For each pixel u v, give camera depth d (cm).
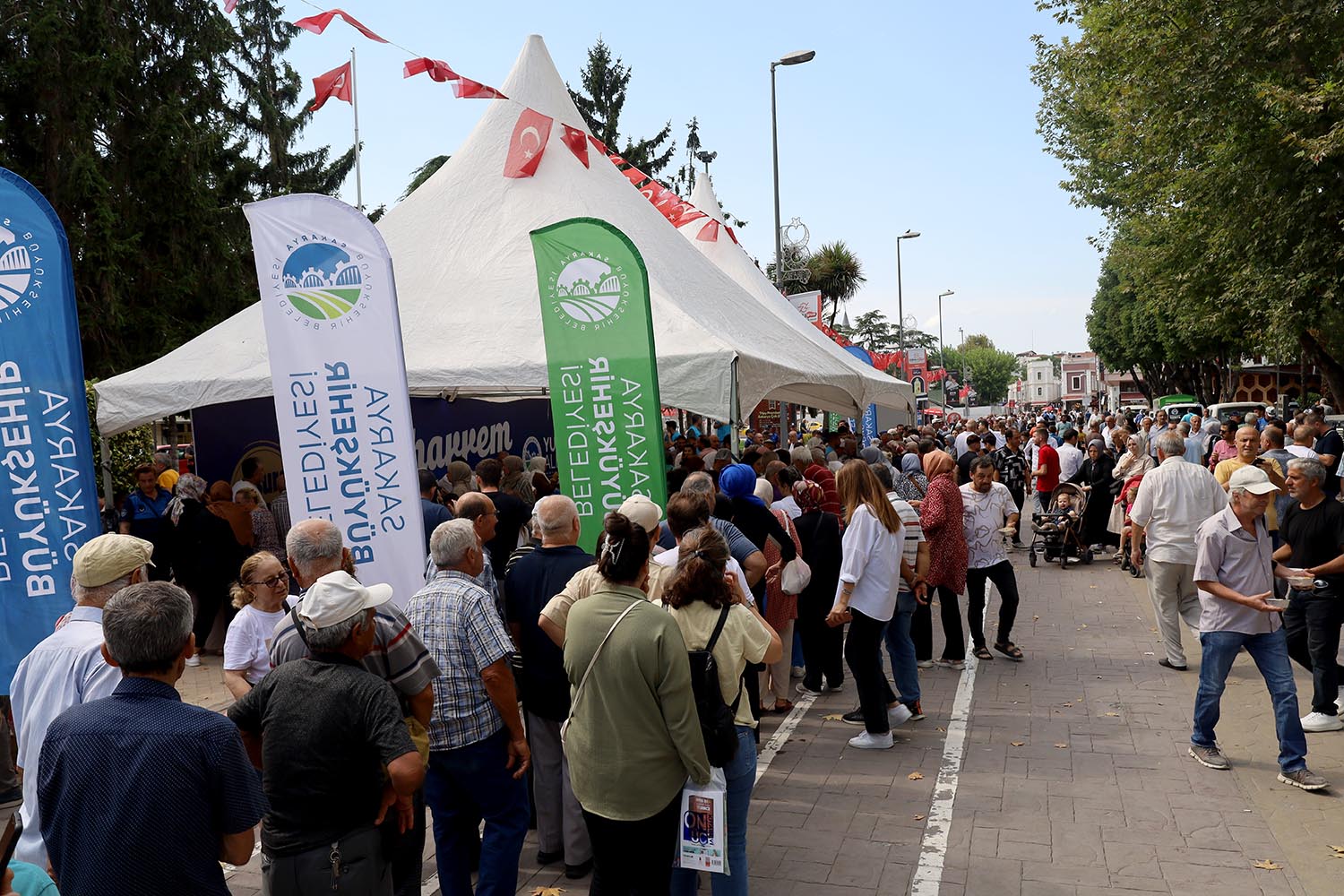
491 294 972
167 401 909
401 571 591
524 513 745
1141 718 728
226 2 662
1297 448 1109
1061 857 499
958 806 570
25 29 2031
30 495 515
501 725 427
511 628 485
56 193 2112
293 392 586
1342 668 706
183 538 1030
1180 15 1903
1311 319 1889
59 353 516
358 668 325
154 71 2402
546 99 1172
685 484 604
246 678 487
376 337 587
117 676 350
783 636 760
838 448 1422
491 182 1112
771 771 634
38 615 516
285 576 500
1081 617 1102
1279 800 566
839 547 820
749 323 1079
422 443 1253
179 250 2394
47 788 277
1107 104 2309
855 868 491
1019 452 2108
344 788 310
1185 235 2239
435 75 833
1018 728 711
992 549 912
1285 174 1822
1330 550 671
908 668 735
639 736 362
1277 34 1772
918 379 4047
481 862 429
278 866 309
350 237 585
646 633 363
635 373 637
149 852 269
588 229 639
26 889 219
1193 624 867
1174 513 851
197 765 275
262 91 3189
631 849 364
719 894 405
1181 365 5366
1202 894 457
